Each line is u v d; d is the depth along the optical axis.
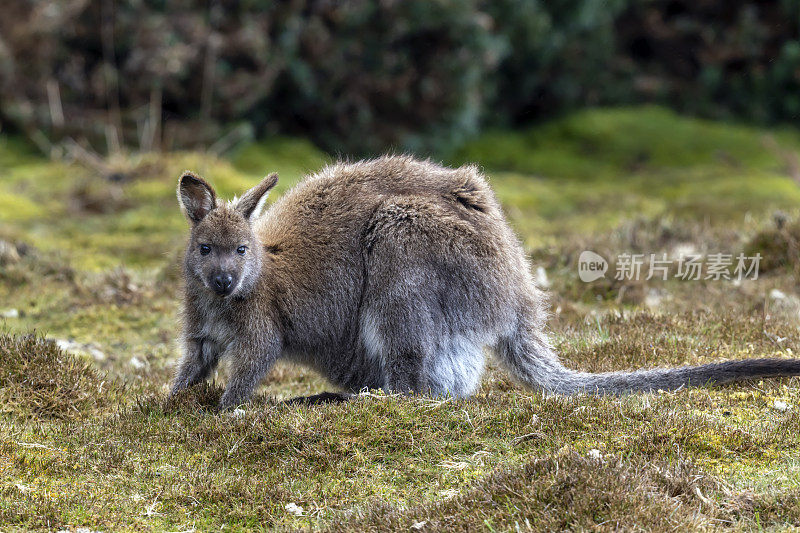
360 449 9.79
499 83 34.53
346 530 8.15
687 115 36.72
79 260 20.61
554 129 34.66
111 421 10.93
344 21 30.14
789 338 13.28
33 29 29.03
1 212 23.67
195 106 30.19
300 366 13.25
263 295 11.58
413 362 11.46
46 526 8.53
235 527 8.65
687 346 13.17
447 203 11.91
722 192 27.91
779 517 8.07
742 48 35.59
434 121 31.47
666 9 37.06
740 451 9.41
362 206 11.98
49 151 28.69
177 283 18.19
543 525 7.77
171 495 9.09
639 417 10.13
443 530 7.89
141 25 29.06
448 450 9.76
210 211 11.55
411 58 30.97
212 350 12.02
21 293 17.56
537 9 33.31
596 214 26.06
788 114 36.06
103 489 9.26
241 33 29.16
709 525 7.84
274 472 9.52
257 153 29.38
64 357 12.49
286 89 30.66
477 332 11.76
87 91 29.88
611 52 36.34
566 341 14.12
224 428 10.31
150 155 27.45
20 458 9.78
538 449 9.53
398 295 11.41
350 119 30.98
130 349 15.37
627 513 7.82
